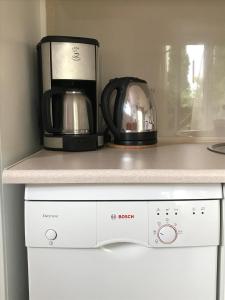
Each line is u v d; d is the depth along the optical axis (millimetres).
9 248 927
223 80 1429
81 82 1230
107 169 851
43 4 1373
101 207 857
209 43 1410
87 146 1179
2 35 892
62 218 857
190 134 1454
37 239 860
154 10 1397
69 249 871
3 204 883
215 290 883
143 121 1253
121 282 883
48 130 1177
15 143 991
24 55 1110
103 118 1292
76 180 840
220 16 1397
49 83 1166
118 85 1242
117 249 884
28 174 840
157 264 876
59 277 878
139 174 838
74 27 1403
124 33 1408
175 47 1412
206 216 859
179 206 857
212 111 1445
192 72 1426
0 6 878
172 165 902
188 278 877
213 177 837
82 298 886
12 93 973
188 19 1399
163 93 1438
